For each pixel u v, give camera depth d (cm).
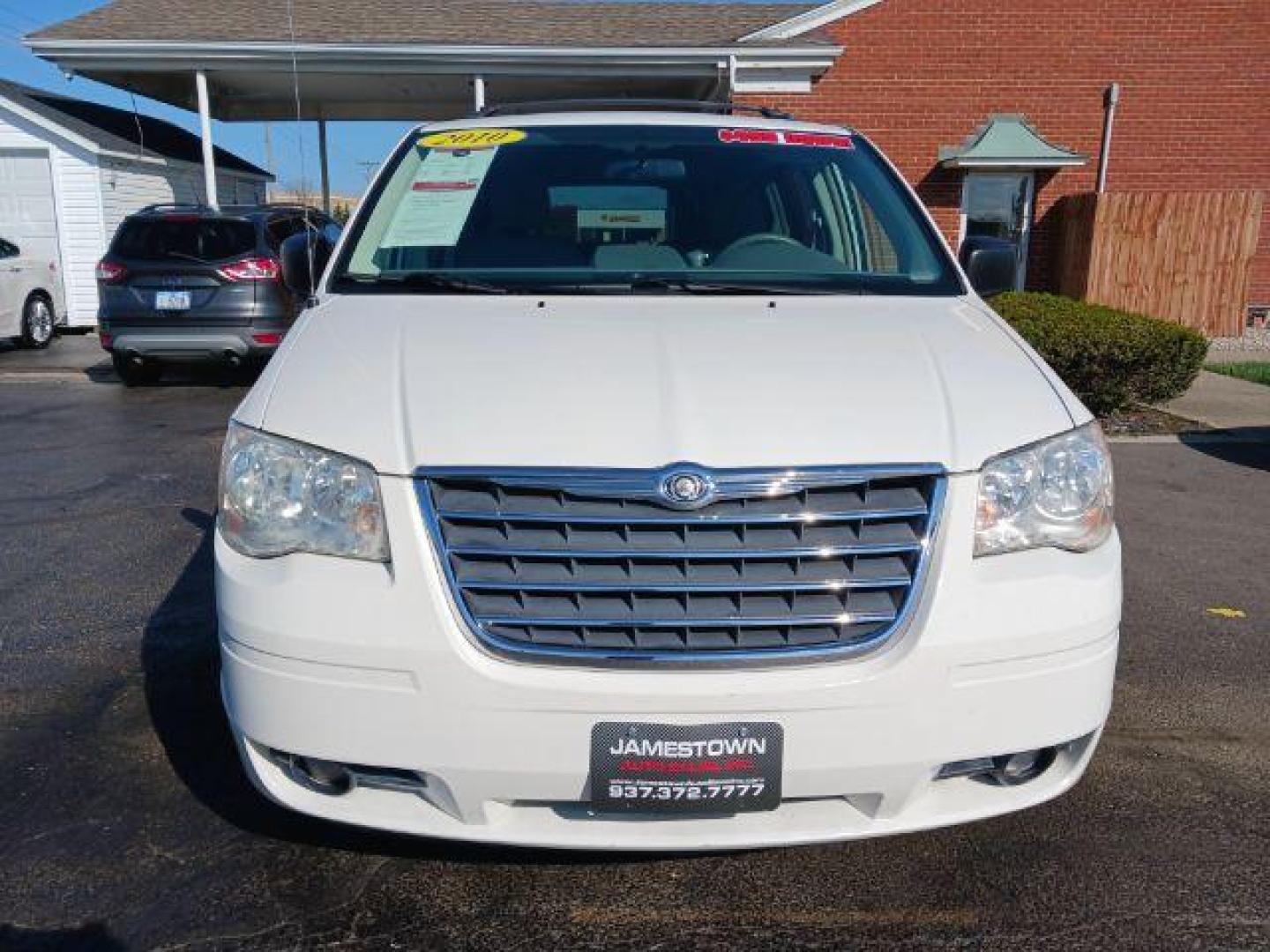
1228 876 270
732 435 230
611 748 221
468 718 222
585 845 232
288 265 359
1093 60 1422
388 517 226
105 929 247
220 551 243
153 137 1964
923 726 227
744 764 223
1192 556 529
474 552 223
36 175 1592
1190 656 408
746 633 225
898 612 227
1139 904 259
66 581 482
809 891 264
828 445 230
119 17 1433
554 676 221
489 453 227
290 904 257
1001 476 236
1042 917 255
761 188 370
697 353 260
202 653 401
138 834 285
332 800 241
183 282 984
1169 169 1456
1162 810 301
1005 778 246
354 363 260
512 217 354
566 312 291
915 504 229
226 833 285
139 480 673
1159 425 852
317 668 226
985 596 228
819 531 226
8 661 394
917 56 1416
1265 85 1429
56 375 1134
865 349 267
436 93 1573
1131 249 1330
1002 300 944
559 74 1366
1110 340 815
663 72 1369
